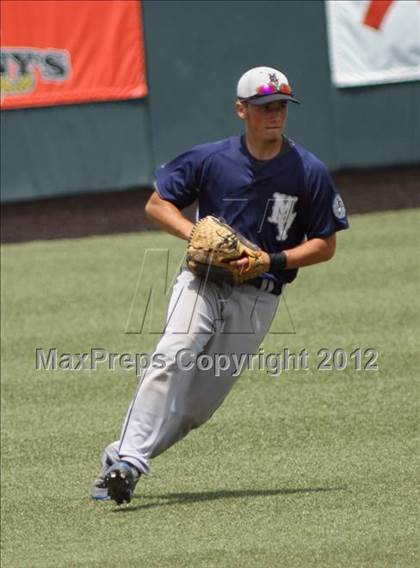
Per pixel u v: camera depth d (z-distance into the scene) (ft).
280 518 60.39
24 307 118.01
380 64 158.81
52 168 156.76
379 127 160.04
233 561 54.44
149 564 55.01
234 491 65.87
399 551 54.24
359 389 85.61
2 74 154.40
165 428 61.87
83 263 136.77
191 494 65.98
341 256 131.85
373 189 160.76
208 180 62.54
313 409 81.56
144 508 64.08
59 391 90.22
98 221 157.28
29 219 159.22
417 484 64.44
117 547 58.08
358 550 54.70
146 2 155.33
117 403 86.17
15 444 78.28
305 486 65.82
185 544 57.47
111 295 120.37
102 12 154.71
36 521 63.46
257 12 156.25
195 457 73.10
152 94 156.76
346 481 66.08
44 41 154.30
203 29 155.94
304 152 62.34
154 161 157.69
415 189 160.04
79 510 64.69
